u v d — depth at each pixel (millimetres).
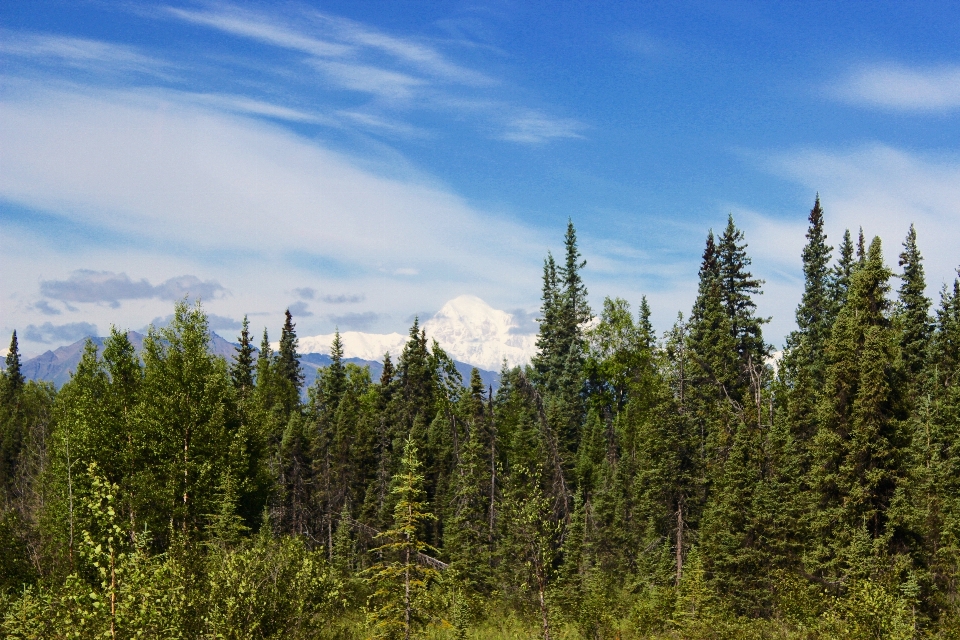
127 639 15953
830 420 36250
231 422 47969
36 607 18953
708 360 69500
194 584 19234
